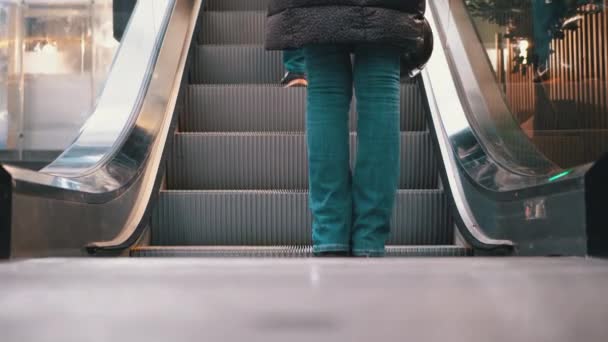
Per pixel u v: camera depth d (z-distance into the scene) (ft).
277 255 11.16
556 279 4.40
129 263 5.49
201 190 13.43
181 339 2.60
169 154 14.39
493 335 2.76
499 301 3.56
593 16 11.44
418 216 12.97
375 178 7.87
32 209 7.56
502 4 14.21
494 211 10.34
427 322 2.98
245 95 16.16
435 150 13.32
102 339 2.64
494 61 14.17
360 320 2.99
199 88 16.20
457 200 12.04
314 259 5.88
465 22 15.39
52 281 4.25
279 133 14.64
